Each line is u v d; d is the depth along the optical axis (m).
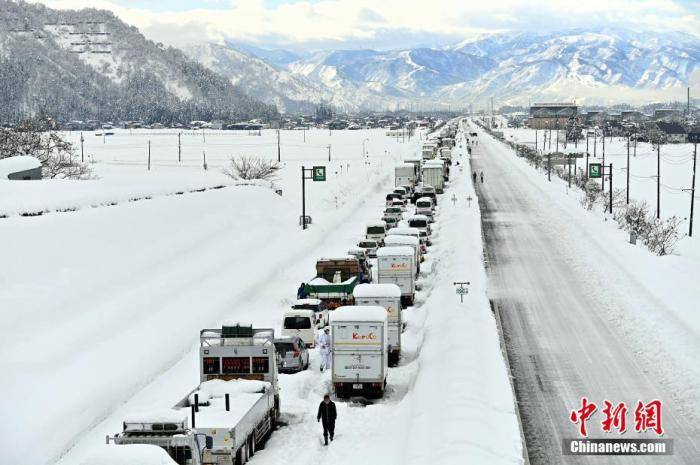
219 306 41.31
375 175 123.38
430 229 68.56
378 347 28.11
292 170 132.62
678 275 48.94
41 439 24.25
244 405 23.06
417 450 21.38
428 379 27.95
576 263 53.88
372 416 26.38
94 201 61.84
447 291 43.81
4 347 31.66
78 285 42.06
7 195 58.19
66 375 29.45
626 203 86.62
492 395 25.88
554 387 28.36
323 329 35.66
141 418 18.91
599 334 35.75
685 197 103.75
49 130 156.88
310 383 30.38
